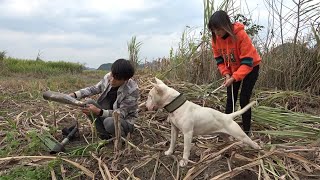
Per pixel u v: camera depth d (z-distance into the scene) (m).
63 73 8.23
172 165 1.88
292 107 3.08
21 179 1.77
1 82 4.78
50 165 1.85
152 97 1.82
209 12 3.41
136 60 4.77
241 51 2.12
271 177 1.78
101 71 9.56
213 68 3.46
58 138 2.35
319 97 3.25
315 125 2.51
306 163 1.88
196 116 1.81
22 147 2.17
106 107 2.30
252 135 2.34
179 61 3.68
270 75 3.55
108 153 2.03
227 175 1.71
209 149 1.99
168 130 2.43
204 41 3.52
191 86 3.22
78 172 1.86
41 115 2.73
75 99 2.15
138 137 2.35
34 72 7.60
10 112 2.96
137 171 1.86
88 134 2.41
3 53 8.95
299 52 3.50
